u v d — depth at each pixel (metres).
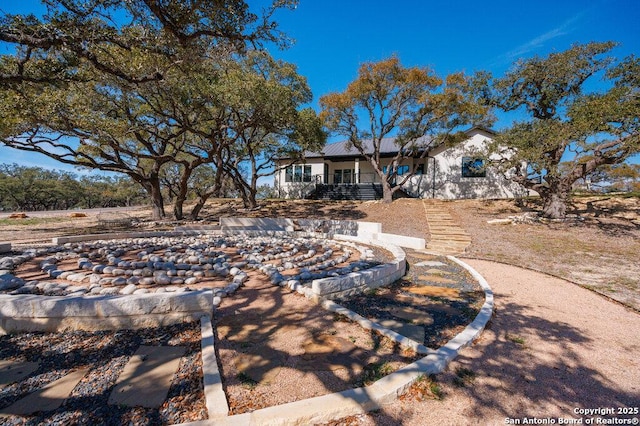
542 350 3.07
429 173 20.64
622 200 12.82
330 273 5.39
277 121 12.50
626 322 3.87
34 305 3.04
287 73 13.23
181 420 1.90
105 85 10.49
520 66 12.20
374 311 3.93
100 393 2.15
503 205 15.41
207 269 5.30
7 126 9.12
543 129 10.45
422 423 2.00
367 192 22.12
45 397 2.10
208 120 13.54
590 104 9.27
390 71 15.48
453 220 13.13
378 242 9.23
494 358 2.87
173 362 2.55
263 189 39.38
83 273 4.99
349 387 2.29
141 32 4.99
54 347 2.76
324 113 16.78
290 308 3.87
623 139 9.25
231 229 12.21
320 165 23.89
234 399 2.13
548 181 11.98
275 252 7.41
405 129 17.12
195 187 23.52
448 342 3.00
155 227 13.31
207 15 4.52
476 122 16.17
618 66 9.92
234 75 10.90
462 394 2.32
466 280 5.59
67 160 12.89
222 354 2.73
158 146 16.69
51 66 6.12
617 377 2.64
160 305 3.21
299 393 2.21
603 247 8.39
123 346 2.80
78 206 44.44
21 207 39.56
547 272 6.37
